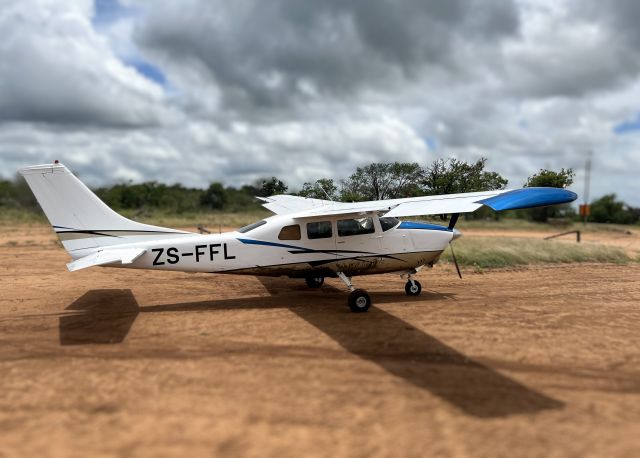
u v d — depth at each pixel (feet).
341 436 11.73
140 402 13.80
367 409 13.34
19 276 35.76
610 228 117.70
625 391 14.94
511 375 16.22
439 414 13.05
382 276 37.88
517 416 12.99
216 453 10.89
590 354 18.56
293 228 27.27
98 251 25.70
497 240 54.19
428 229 29.43
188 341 20.11
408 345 19.57
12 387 14.99
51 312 25.32
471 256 43.80
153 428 12.16
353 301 25.27
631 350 19.11
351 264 28.17
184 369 16.63
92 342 19.98
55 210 25.80
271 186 43.75
